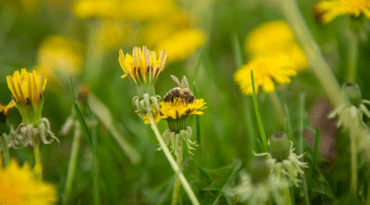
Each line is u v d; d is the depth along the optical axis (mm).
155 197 642
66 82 884
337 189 631
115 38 1063
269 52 835
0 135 600
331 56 778
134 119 832
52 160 695
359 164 621
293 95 747
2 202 552
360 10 652
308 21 933
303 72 773
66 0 1328
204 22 1071
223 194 604
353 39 670
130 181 671
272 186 570
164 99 597
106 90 899
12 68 1000
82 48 1209
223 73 992
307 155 625
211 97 804
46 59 897
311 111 688
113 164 689
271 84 656
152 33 1081
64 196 633
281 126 675
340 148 652
